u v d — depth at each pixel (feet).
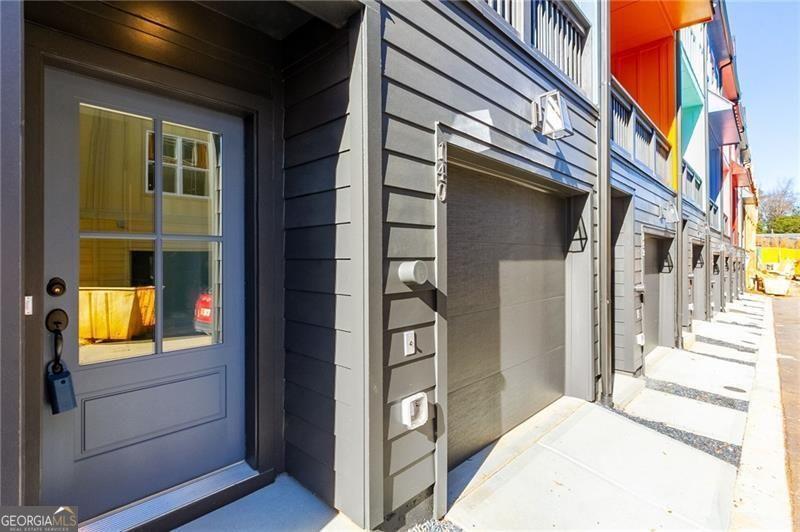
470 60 6.98
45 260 4.30
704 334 24.70
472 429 8.25
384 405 5.32
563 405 11.07
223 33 5.51
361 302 5.06
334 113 5.38
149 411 5.14
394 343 5.48
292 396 6.14
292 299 6.13
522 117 8.45
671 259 20.29
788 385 14.35
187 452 5.51
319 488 5.69
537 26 9.82
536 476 7.48
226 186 5.88
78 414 4.55
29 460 4.02
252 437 5.97
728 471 8.16
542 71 9.25
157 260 5.23
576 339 11.68
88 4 4.35
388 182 5.39
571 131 8.76
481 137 7.20
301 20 5.64
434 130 6.18
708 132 30.04
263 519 5.23
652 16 17.87
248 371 6.03
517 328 9.70
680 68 21.34
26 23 3.95
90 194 4.68
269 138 6.07
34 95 4.02
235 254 6.00
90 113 4.67
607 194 12.07
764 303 45.91
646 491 7.22
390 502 5.43
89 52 4.37
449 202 7.66
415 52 5.87
